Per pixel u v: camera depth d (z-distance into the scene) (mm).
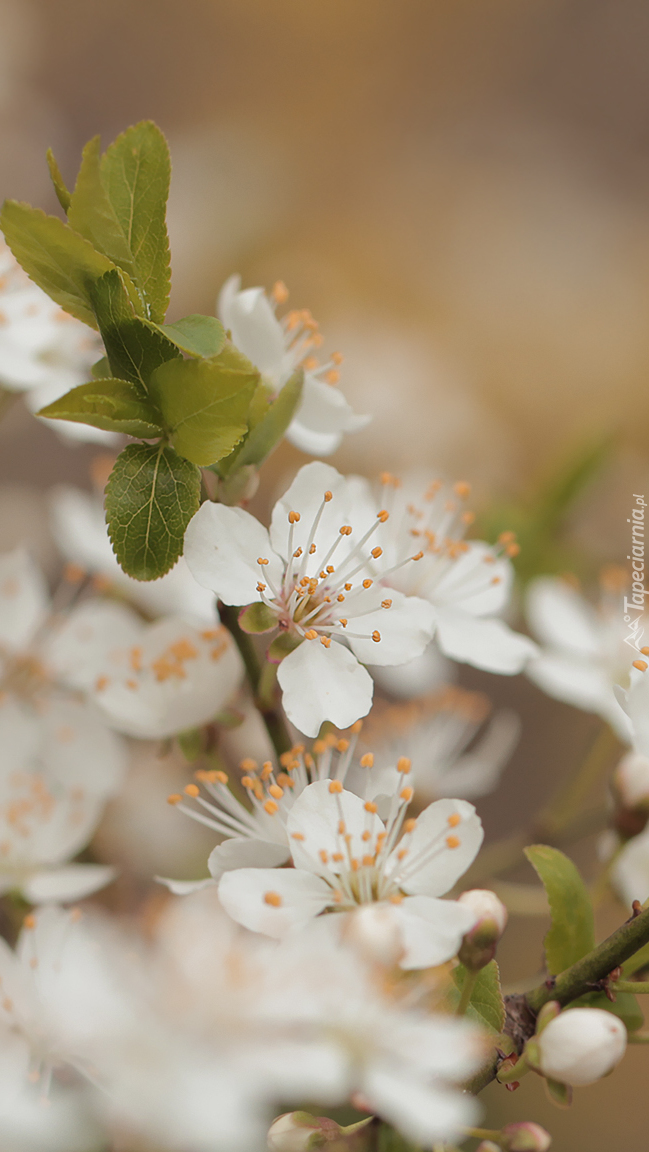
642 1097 532
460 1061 338
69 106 1000
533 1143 343
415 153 1031
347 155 1010
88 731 390
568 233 958
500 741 438
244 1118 332
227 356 353
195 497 349
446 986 352
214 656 375
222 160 874
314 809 351
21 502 587
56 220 344
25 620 394
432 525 392
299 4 1048
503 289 875
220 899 345
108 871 382
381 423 700
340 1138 344
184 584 397
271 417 355
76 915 352
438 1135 337
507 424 800
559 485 468
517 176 1023
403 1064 336
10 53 940
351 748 364
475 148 1047
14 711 390
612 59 1117
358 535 367
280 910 345
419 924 344
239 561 352
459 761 429
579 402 814
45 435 697
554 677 414
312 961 338
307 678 352
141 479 349
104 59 1013
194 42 1034
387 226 932
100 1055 335
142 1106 330
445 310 856
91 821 384
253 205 849
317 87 1050
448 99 1078
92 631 394
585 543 543
